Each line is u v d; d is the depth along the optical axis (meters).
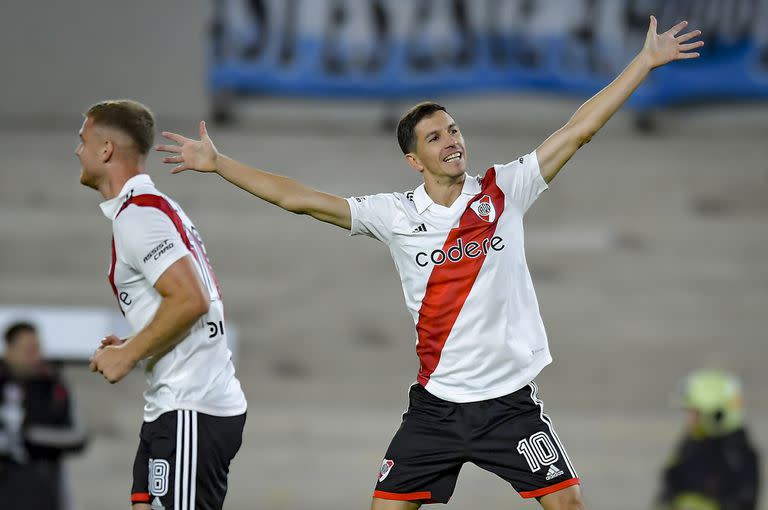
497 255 13.77
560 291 53.59
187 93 63.81
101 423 44.38
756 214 58.28
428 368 14.15
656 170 60.66
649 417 46.56
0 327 25.64
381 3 63.09
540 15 62.50
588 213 58.31
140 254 12.30
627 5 61.75
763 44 62.19
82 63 63.91
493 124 63.38
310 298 53.53
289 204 14.14
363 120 64.31
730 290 53.84
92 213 58.53
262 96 64.19
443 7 62.97
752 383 49.00
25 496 23.53
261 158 61.09
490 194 13.93
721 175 60.41
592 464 41.38
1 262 54.88
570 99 63.12
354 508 37.47
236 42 63.59
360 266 55.75
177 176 60.25
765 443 43.59
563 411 46.97
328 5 63.25
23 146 62.50
